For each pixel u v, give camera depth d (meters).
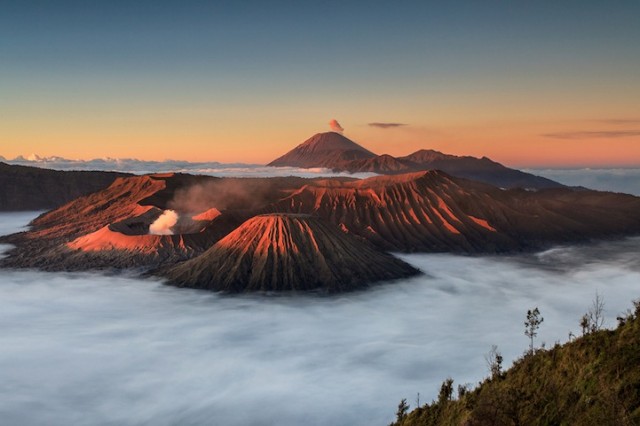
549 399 26.44
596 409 23.55
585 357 27.28
